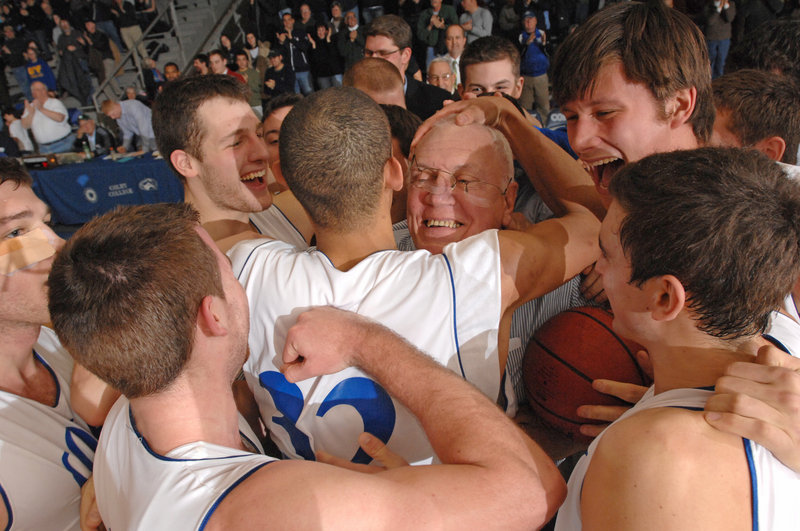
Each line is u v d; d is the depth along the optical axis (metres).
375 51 3.71
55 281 0.87
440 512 0.76
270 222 1.97
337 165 1.03
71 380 1.33
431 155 1.37
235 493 0.78
